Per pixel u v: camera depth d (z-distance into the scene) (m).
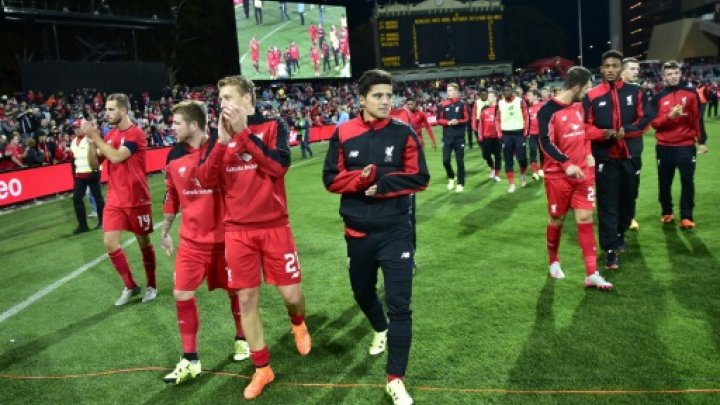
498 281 4.91
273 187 3.30
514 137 9.36
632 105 4.84
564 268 5.17
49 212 11.27
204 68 39.72
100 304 5.18
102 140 4.64
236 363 3.74
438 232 6.87
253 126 3.24
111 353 4.02
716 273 4.69
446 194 9.54
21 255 7.52
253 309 3.29
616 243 4.98
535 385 3.11
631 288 4.50
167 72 37.31
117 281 5.93
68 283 5.95
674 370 3.16
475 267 5.37
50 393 3.47
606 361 3.32
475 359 3.47
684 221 6.17
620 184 5.20
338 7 39.94
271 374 3.35
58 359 3.97
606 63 4.88
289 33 37.50
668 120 6.06
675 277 4.67
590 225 4.57
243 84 3.22
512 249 5.93
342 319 4.35
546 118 4.57
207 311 4.74
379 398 3.13
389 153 3.13
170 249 3.87
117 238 5.03
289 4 37.25
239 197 3.23
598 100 4.93
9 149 14.30
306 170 15.40
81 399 3.37
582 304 4.24
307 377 3.43
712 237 5.75
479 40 46.62
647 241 5.80
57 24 25.72
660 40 66.44
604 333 3.70
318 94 38.78
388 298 3.10
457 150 9.58
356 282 3.37
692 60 60.25
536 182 10.33
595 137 4.88
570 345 3.56
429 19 45.25
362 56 61.59
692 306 4.04
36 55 29.47
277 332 4.17
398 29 44.78
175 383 3.49
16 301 5.45
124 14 28.00
